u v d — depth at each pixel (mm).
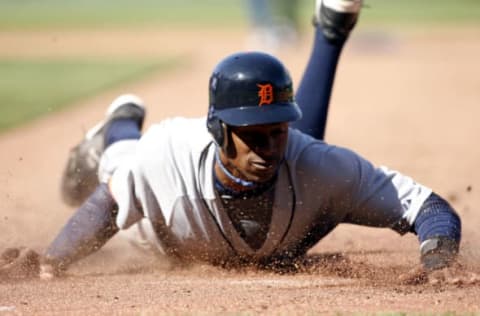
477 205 29547
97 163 24484
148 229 19562
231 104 17000
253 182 17719
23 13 162375
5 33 128000
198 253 19688
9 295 17609
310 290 17703
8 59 100375
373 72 88562
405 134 49938
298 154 18109
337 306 16094
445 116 58219
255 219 18453
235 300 16812
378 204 18688
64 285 18594
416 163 39438
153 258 20703
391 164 39188
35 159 41188
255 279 19016
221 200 18172
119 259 21453
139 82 77062
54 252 19328
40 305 16734
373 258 21406
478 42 113562
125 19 149000
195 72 84875
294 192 18141
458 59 97375
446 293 17047
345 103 66750
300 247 19688
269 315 15375
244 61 17219
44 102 64000
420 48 108562
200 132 18344
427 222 18375
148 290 18000
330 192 18438
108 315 15750
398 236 24234
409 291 17359
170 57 100188
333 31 23734
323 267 20047
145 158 18516
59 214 28250
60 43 117375
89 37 124062
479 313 15164
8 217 27625
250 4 107250
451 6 172750
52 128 51812
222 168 17734
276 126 16922
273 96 16953
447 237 18047
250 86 16922
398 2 186125
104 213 19344
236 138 17094
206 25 136625
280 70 17281
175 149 18328
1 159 41406
